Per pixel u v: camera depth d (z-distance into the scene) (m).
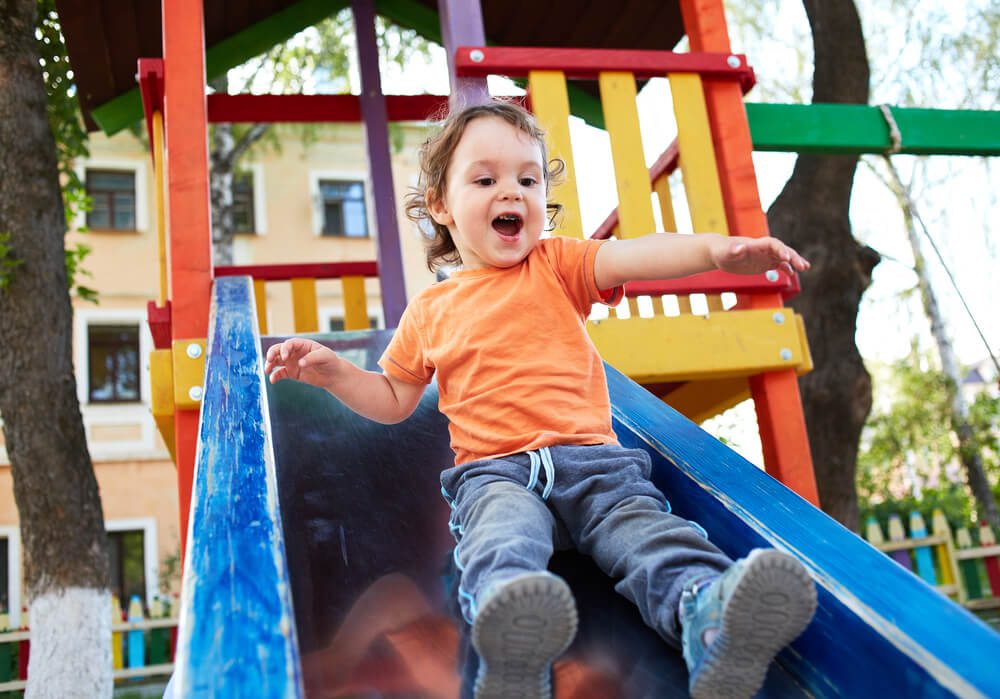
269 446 1.44
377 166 4.79
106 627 4.76
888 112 3.37
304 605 1.44
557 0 4.91
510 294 1.64
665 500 1.45
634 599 1.28
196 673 0.88
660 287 2.74
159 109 3.13
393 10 5.27
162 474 14.62
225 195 12.67
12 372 4.84
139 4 4.41
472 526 1.36
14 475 4.82
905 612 1.12
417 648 1.30
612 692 1.19
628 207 2.83
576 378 1.57
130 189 15.76
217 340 2.00
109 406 14.65
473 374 1.60
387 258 4.63
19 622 8.61
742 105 3.05
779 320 2.72
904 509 12.02
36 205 5.05
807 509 1.41
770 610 1.02
